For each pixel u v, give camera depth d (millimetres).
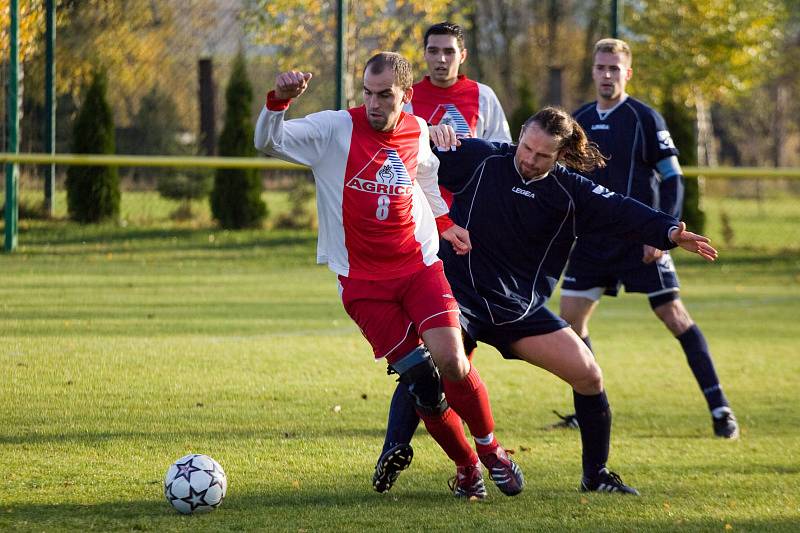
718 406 21922
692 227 61938
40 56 53281
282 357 28016
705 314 41000
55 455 17344
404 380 15422
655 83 88062
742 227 83812
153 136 60094
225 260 51219
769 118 150625
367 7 58875
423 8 59781
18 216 53438
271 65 60250
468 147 16109
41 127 54000
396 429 15984
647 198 23984
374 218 15320
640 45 88688
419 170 16000
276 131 14539
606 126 23938
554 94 79250
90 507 14391
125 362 26031
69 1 54188
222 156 58750
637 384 27188
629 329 36719
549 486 16766
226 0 58688
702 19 88000
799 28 124688
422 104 23000
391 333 15398
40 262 47344
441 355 14766
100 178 55125
